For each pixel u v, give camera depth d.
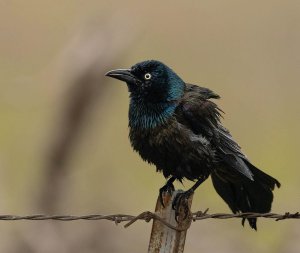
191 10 23.20
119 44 17.56
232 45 22.56
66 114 17.02
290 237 15.28
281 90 21.20
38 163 16.88
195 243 15.74
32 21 22.30
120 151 18.86
